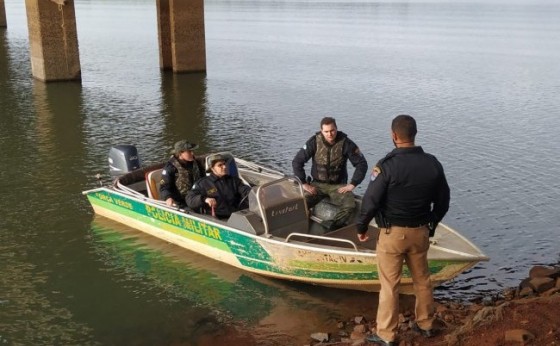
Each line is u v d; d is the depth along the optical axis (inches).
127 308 293.1
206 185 336.8
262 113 732.7
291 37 1689.2
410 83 944.3
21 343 263.6
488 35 1787.6
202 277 323.9
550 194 439.5
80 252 353.4
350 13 2849.4
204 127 664.4
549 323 212.1
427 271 212.5
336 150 325.7
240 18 2427.4
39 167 516.4
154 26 1903.3
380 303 211.3
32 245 362.3
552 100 802.8
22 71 1047.0
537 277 290.0
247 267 322.7
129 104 784.9
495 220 390.3
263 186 310.0
